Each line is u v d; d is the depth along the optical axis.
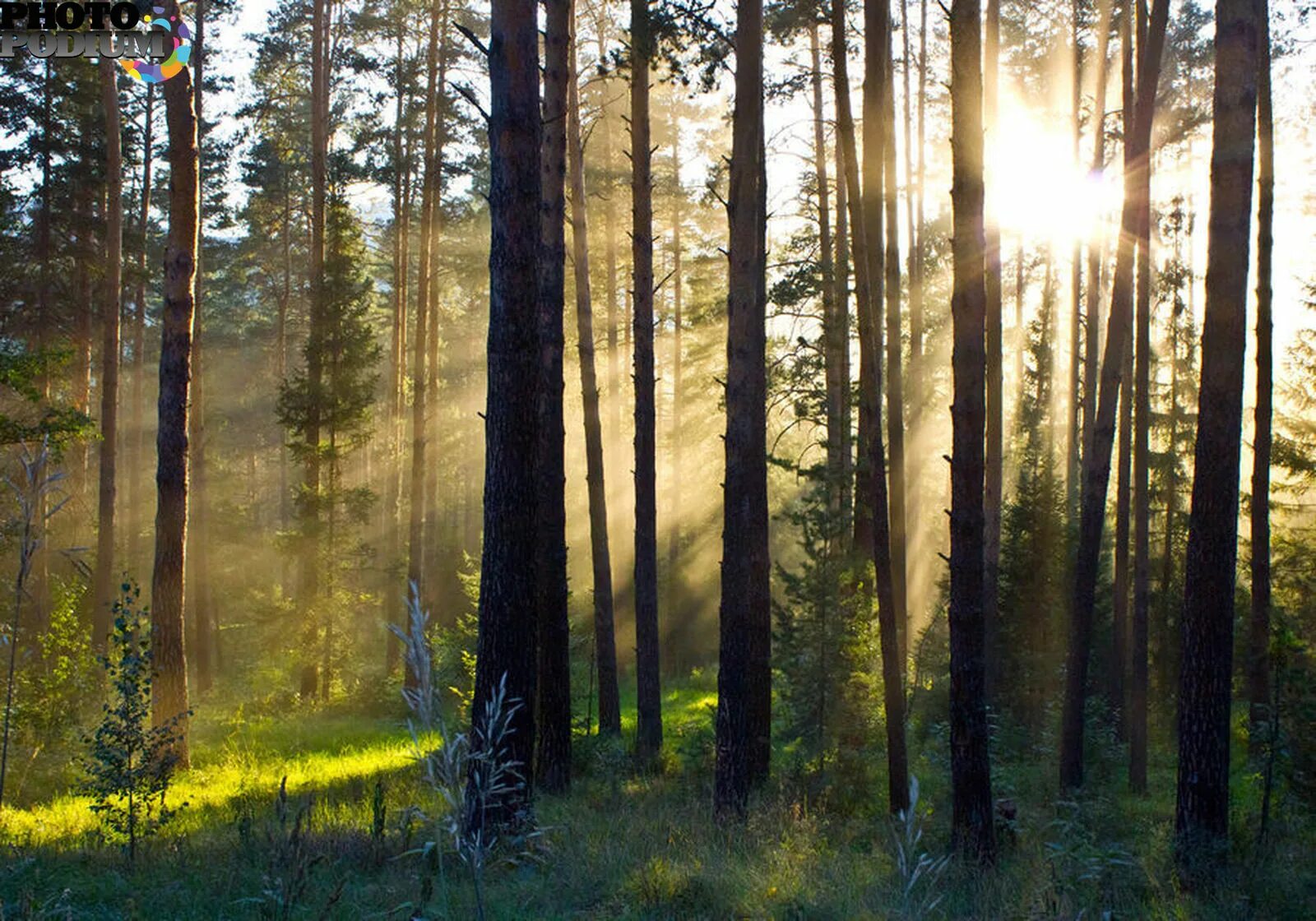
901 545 20.61
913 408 32.16
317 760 19.27
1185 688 11.21
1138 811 15.88
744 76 13.63
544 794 13.78
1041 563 24.89
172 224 17.30
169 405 17.17
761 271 15.64
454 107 32.78
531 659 10.30
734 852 9.91
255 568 47.00
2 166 29.36
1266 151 19.84
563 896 8.01
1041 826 13.74
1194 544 11.27
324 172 32.34
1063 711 17.48
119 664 10.73
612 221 37.50
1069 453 33.22
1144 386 20.92
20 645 19.78
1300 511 28.73
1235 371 11.19
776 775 15.37
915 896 8.41
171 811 11.11
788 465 20.92
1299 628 20.64
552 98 15.76
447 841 8.51
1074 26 27.94
